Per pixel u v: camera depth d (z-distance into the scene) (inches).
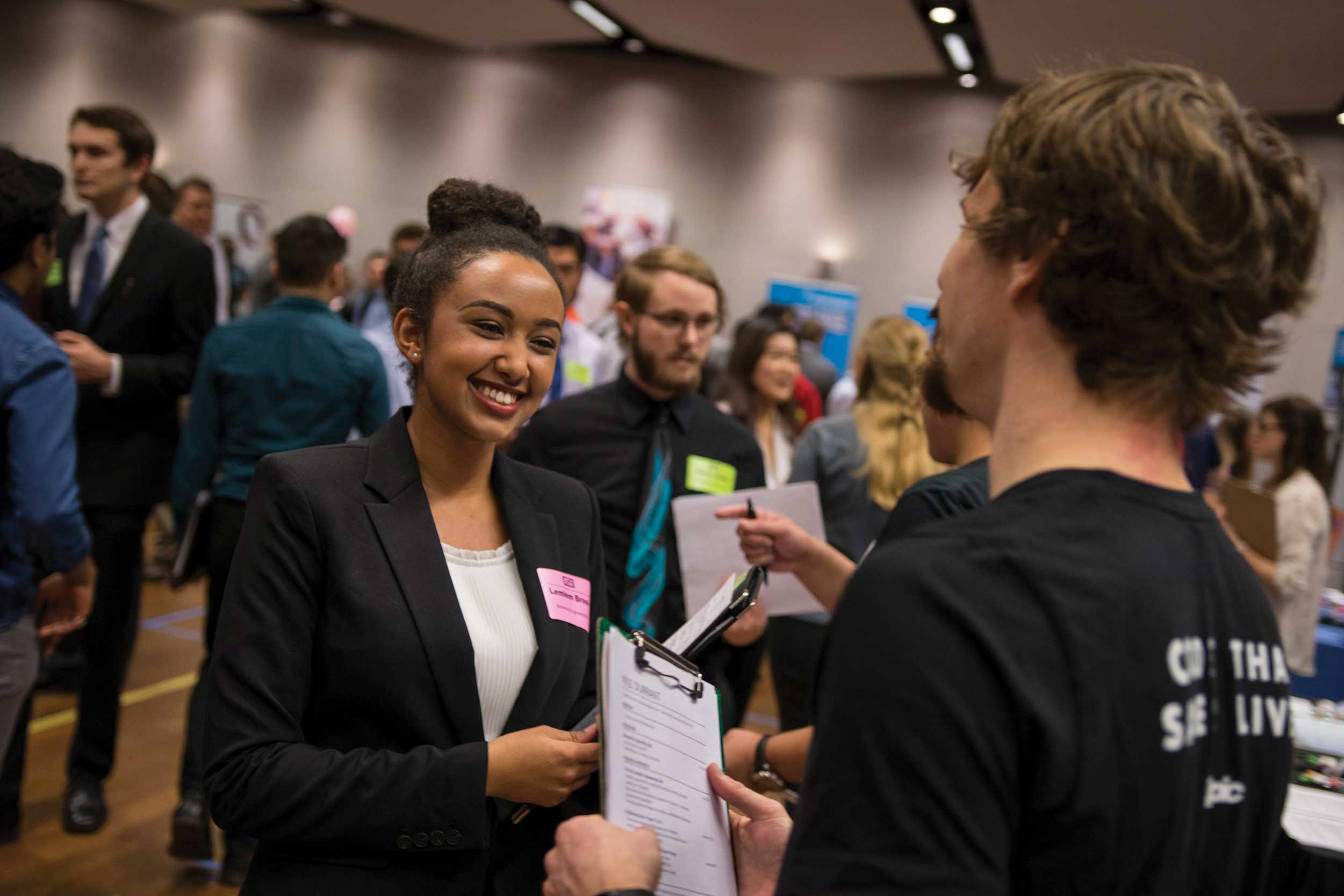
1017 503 25.1
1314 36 259.1
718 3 325.7
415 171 444.8
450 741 44.4
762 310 148.9
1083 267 24.9
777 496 83.9
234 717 41.9
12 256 77.9
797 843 23.0
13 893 98.5
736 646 84.0
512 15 375.9
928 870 21.1
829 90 407.5
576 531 52.9
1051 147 25.5
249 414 106.5
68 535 77.6
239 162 457.1
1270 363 25.7
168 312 117.8
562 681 48.2
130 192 119.6
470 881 43.1
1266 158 25.0
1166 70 26.0
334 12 434.6
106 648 113.5
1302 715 80.8
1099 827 22.1
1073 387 26.0
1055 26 282.4
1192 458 197.2
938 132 394.9
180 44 458.6
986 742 21.8
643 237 419.5
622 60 425.4
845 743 22.7
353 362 109.7
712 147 419.2
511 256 46.2
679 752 33.7
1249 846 25.8
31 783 122.5
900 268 401.4
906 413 106.7
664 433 89.7
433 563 45.6
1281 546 135.7
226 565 105.3
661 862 29.3
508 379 45.6
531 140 434.9
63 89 464.1
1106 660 22.8
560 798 42.0
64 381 77.8
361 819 40.3
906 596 23.2
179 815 105.0
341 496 45.2
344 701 43.5
